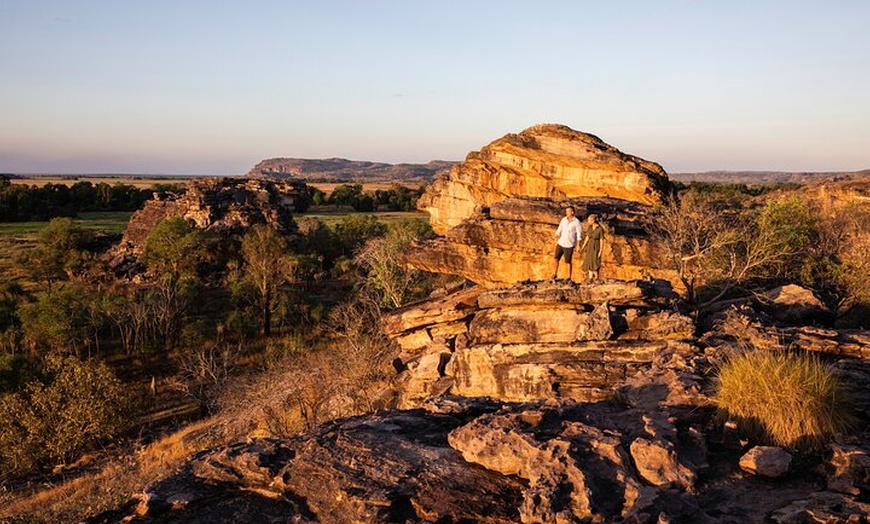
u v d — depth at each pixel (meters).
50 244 84.19
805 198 38.66
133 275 80.31
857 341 12.82
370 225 99.25
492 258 28.39
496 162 37.69
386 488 8.17
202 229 84.94
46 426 34.72
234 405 33.41
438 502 7.83
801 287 18.83
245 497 8.70
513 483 8.29
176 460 27.14
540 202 28.27
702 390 9.94
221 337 55.69
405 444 9.52
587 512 7.17
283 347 52.62
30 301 66.75
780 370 9.13
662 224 26.03
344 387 24.55
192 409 42.34
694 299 20.27
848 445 8.02
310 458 9.12
